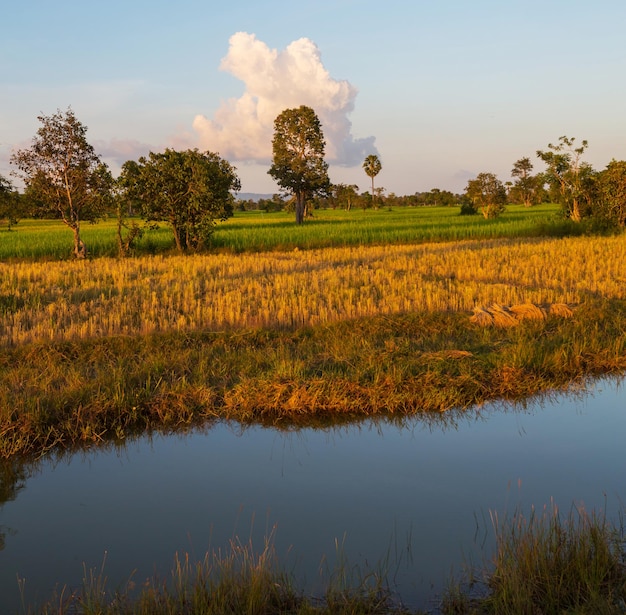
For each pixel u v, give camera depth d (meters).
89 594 4.39
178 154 31.88
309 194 69.69
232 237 38.97
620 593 4.12
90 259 30.34
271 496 6.02
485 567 4.68
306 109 66.62
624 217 40.69
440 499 5.88
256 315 13.62
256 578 4.22
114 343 11.12
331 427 8.05
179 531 5.36
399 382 9.02
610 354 10.74
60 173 29.36
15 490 6.29
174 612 4.07
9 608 4.28
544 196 116.06
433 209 125.94
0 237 42.72
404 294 15.93
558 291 16.91
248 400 8.48
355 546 5.02
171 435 7.81
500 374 9.63
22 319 13.09
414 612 4.15
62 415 7.85
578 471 6.49
